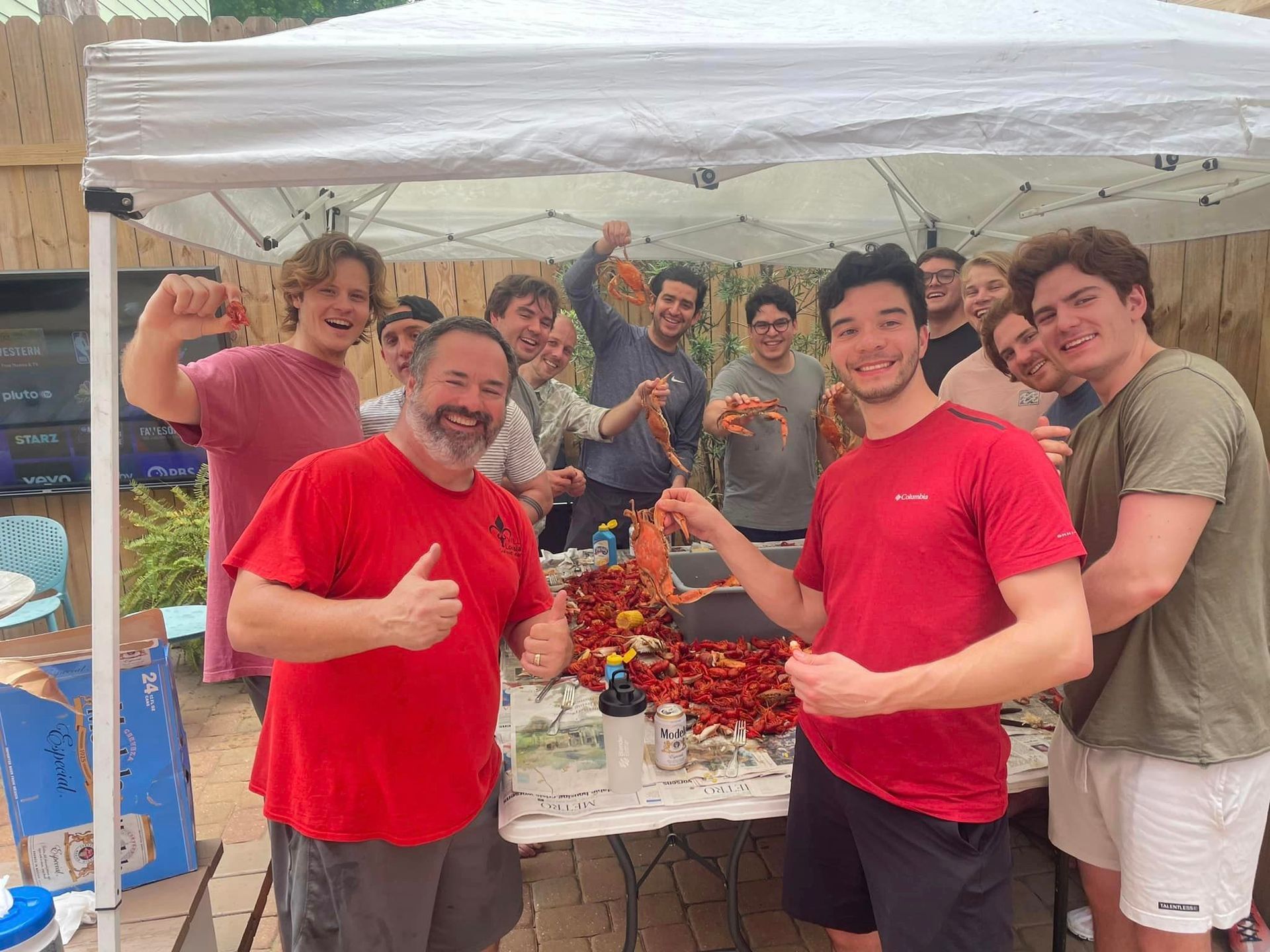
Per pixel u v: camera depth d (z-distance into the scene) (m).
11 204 4.96
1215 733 1.73
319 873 1.81
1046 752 2.20
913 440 1.69
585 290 4.52
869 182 4.68
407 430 1.87
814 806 1.90
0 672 2.04
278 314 5.38
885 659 1.67
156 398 2.06
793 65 1.58
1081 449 1.94
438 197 4.48
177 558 5.21
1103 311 1.80
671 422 4.71
